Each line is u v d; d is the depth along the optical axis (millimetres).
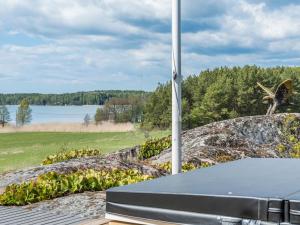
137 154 12234
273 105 16531
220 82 57844
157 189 2881
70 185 7004
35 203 6406
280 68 58969
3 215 5738
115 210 2973
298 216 2307
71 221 5344
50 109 70750
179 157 6578
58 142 26188
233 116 56906
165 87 57125
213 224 2578
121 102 54250
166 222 2744
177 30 6461
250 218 2457
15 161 15438
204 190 2717
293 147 12961
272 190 2598
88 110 65250
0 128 43156
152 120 55031
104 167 8781
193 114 57906
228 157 11070
